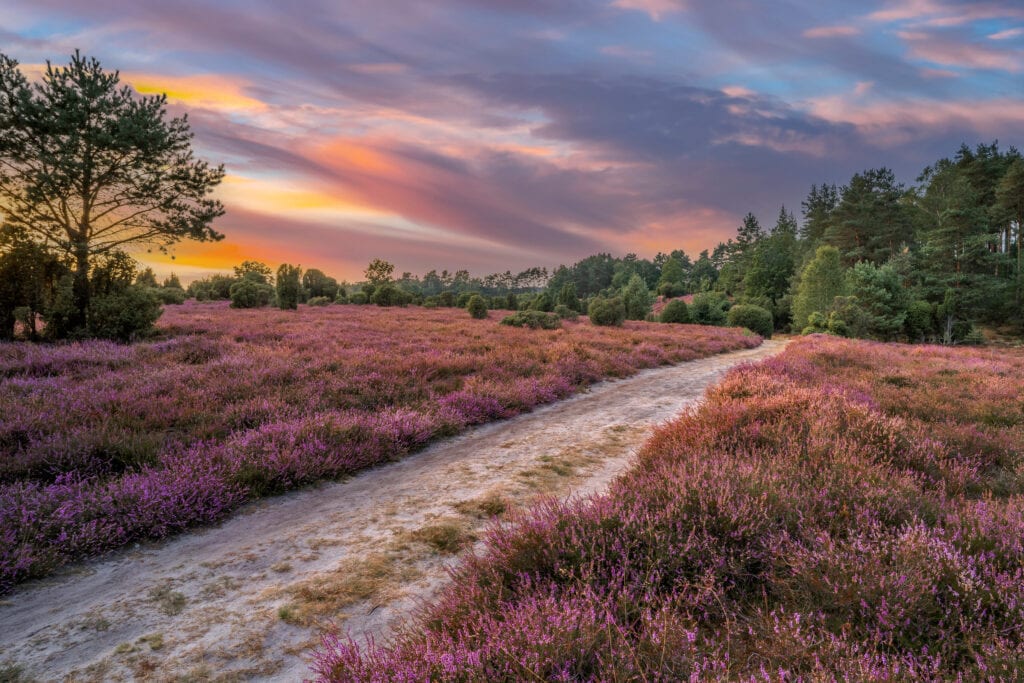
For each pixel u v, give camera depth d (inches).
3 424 260.1
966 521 145.9
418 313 1574.8
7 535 166.7
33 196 661.3
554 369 552.1
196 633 132.1
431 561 168.7
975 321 2165.4
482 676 92.0
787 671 88.5
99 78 702.5
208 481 213.3
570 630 99.8
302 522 203.2
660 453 250.7
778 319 2741.1
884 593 108.7
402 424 313.0
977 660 88.0
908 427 276.4
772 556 133.7
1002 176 2603.3
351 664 101.8
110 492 200.1
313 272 2368.4
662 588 125.3
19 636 131.9
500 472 260.2
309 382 414.0
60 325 627.8
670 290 4598.9
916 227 2773.1
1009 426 309.3
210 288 2301.9
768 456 212.4
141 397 343.9
